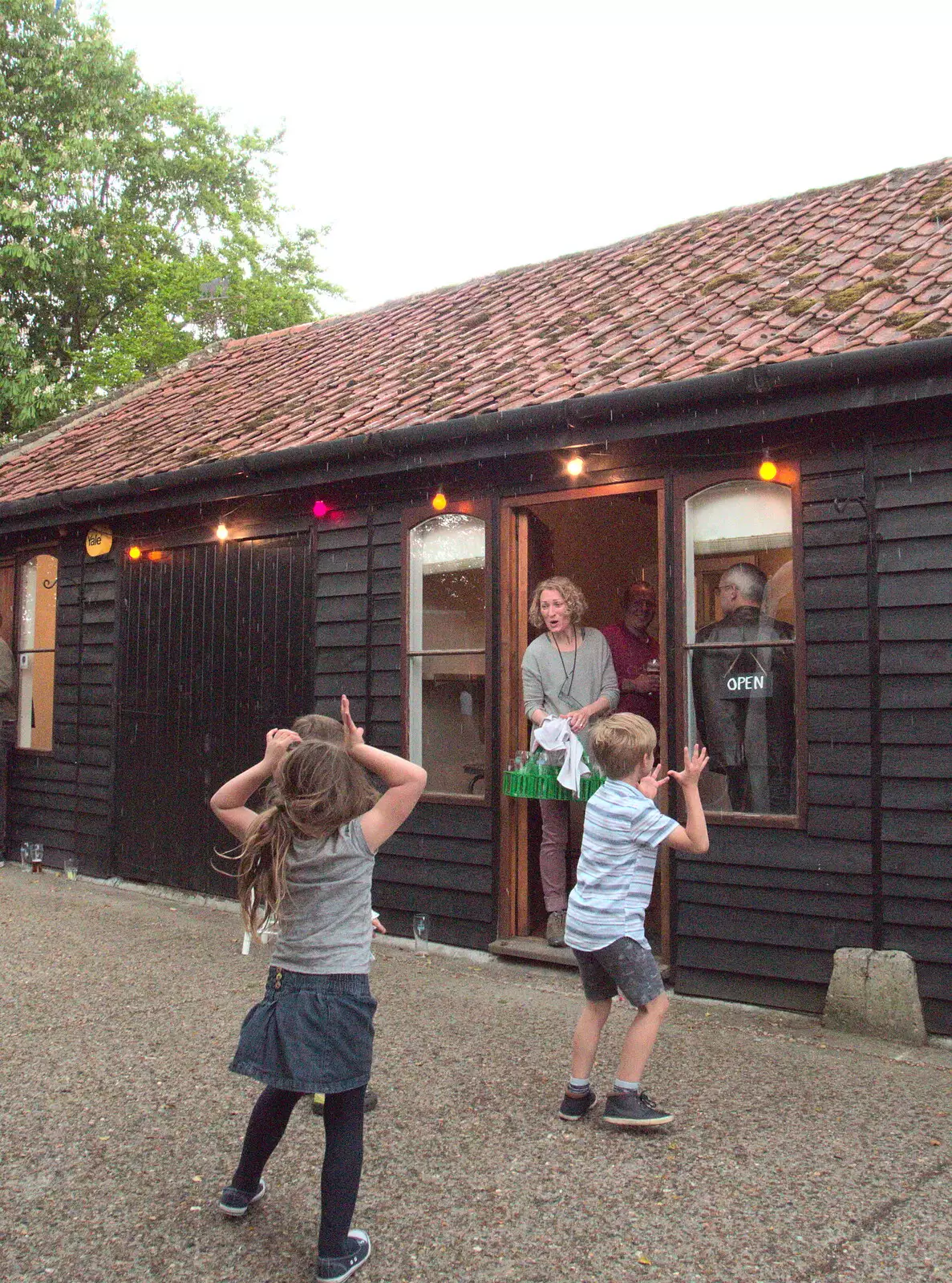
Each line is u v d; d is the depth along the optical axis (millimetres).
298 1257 2980
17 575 10031
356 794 2982
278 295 22906
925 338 4617
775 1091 4102
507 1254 2963
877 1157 3502
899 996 4691
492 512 6387
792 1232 3041
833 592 5062
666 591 5648
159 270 21125
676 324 6562
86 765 9086
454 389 6977
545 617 6035
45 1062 4523
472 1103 4023
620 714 3938
